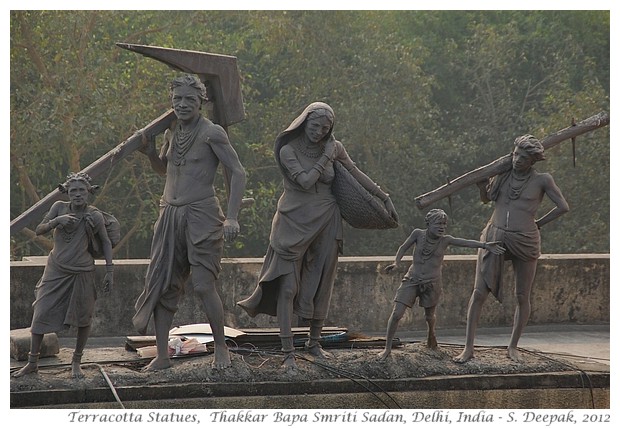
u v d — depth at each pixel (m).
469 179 9.84
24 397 8.55
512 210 9.79
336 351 10.01
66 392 8.62
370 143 22.97
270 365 9.39
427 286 9.66
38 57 20.08
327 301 9.68
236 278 12.77
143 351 9.79
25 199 22.20
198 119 9.16
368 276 13.02
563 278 13.56
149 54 9.42
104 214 8.92
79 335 8.85
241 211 20.97
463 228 23.62
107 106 19.34
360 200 9.51
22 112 19.75
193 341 9.79
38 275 12.14
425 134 24.52
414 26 28.39
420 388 9.41
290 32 22.42
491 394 9.53
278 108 22.38
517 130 25.02
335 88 22.84
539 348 12.18
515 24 27.05
